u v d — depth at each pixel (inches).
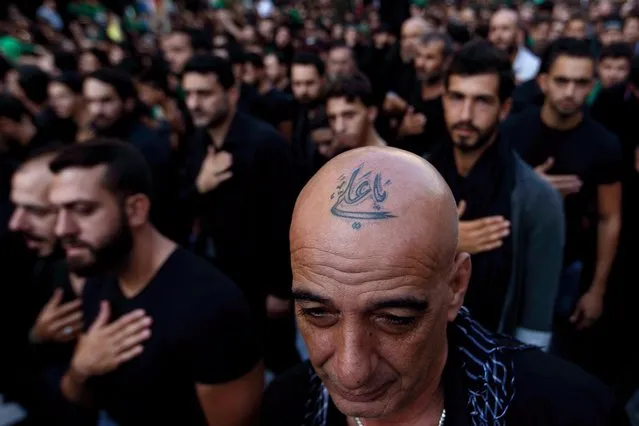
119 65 180.4
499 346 37.6
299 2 602.5
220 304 55.7
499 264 69.0
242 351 56.7
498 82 69.7
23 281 75.2
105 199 55.6
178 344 55.5
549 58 92.2
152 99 157.9
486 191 70.6
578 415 37.0
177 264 58.7
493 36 197.2
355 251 26.9
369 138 111.7
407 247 27.1
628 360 101.7
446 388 36.3
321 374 30.8
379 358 28.6
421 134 132.5
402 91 197.0
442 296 29.5
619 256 105.7
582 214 93.2
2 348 70.7
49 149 74.1
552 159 91.4
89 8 440.5
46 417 64.1
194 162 118.4
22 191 70.6
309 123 137.0
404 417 36.1
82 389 60.2
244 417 58.2
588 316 95.9
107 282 61.8
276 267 109.7
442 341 31.4
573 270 96.4
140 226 58.2
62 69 220.5
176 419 59.2
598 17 323.0
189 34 198.7
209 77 105.2
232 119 109.4
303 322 30.2
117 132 124.4
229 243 108.5
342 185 28.4
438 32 139.7
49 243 71.6
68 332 66.6
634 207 105.7
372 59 259.6
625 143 122.9
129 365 57.1
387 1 384.5
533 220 70.0
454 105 72.2
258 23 413.7
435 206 28.6
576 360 103.9
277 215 107.3
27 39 309.4
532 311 72.8
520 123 99.3
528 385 37.9
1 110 106.9
